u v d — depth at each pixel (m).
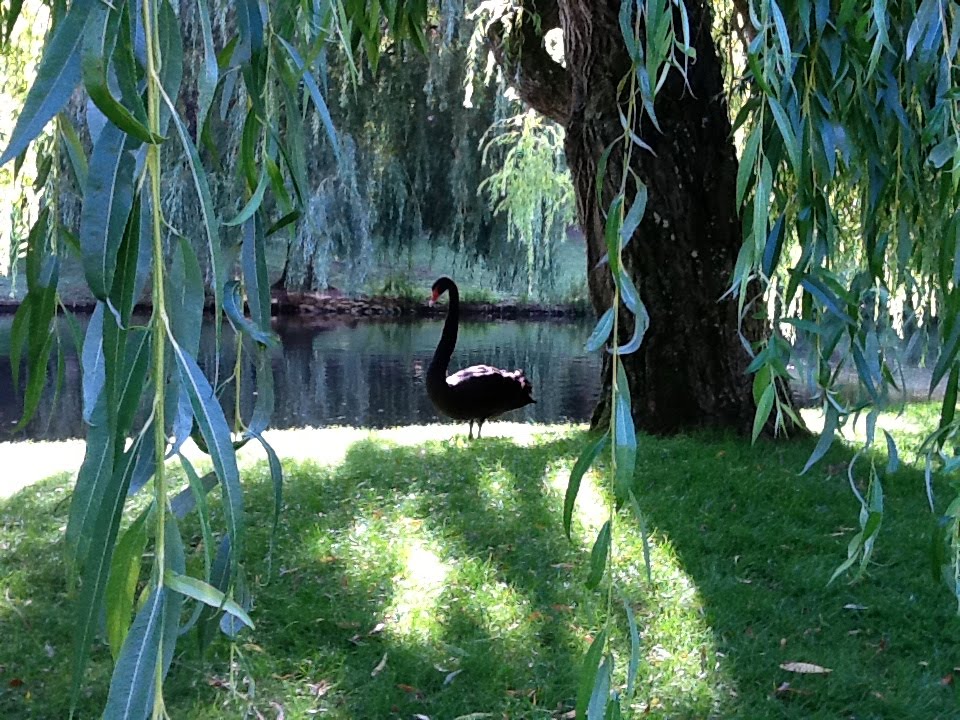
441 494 3.71
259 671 2.29
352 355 11.34
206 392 0.76
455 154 11.18
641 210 1.00
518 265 12.41
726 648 2.47
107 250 0.70
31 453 4.85
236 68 1.08
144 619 0.70
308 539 3.17
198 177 0.78
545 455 4.28
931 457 1.48
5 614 2.57
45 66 0.70
